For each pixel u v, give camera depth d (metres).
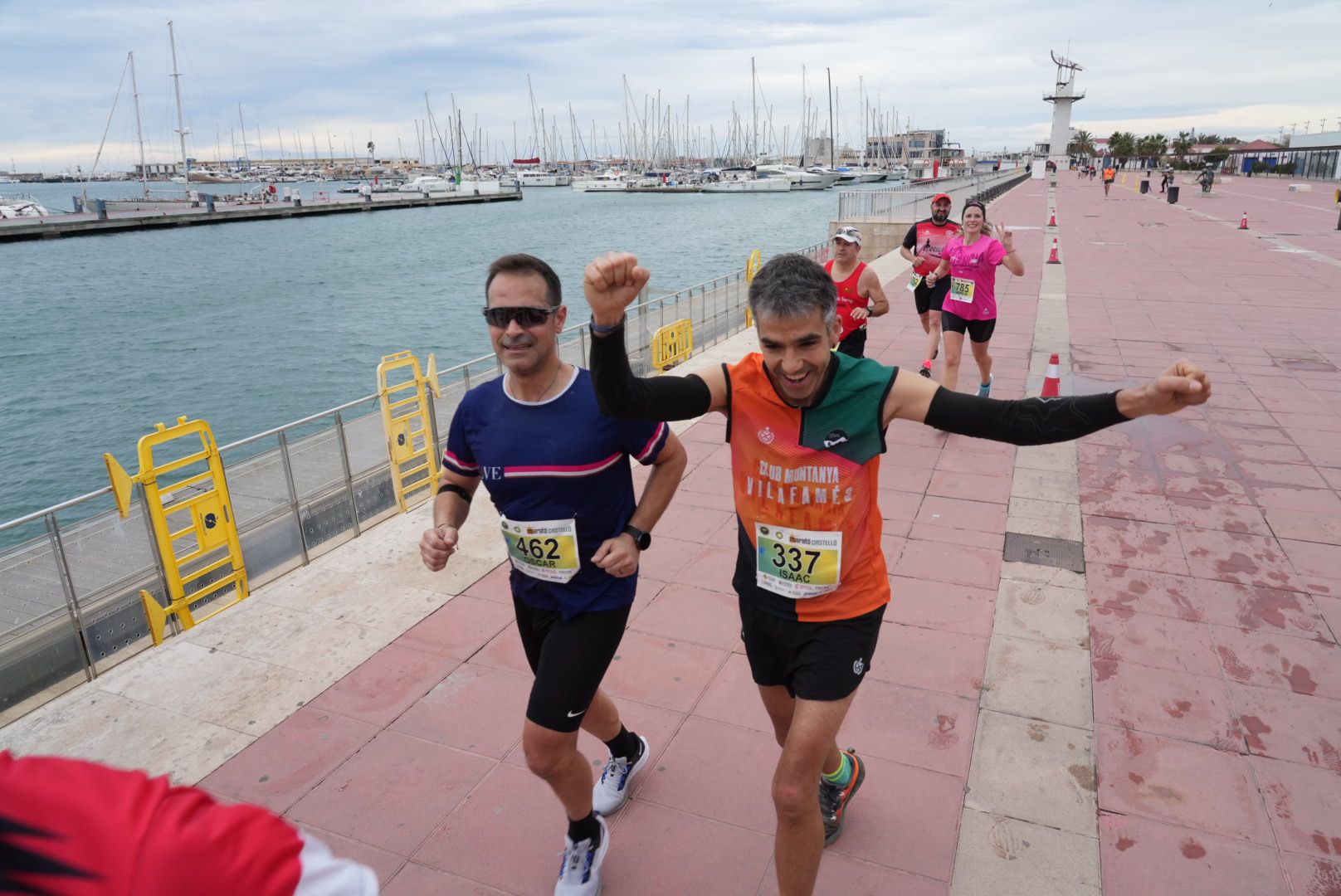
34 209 76.06
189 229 70.38
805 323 1.93
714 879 2.77
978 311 7.05
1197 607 4.39
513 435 2.40
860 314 6.52
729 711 3.61
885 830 2.97
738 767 3.28
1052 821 3.00
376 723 3.55
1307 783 3.16
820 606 2.27
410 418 6.78
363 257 50.12
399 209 93.50
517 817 3.04
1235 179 70.06
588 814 2.62
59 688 4.81
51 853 0.81
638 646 4.09
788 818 2.18
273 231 68.44
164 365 25.14
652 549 5.12
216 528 5.44
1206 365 9.28
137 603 5.37
